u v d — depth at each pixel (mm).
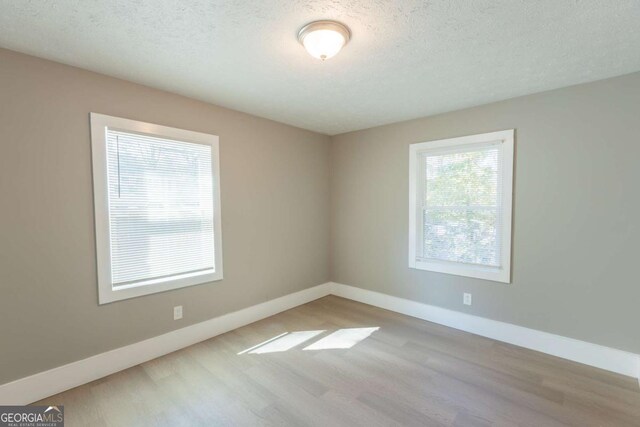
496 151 2848
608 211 2320
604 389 2096
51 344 2062
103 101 2240
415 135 3393
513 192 2738
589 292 2416
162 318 2607
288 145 3693
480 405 1942
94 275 2236
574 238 2467
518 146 2701
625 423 1778
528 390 2096
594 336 2402
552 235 2564
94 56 1967
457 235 3129
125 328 2396
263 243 3441
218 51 1907
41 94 1985
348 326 3211
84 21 1578
